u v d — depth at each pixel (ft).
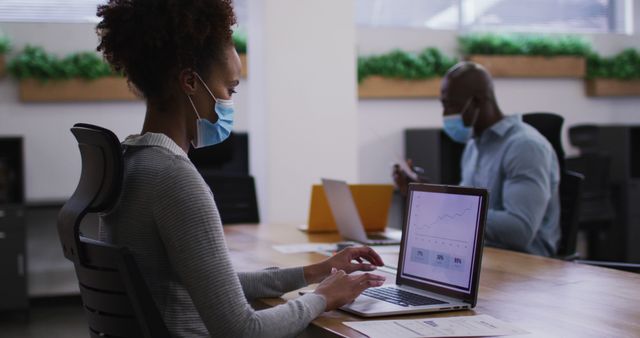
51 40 20.89
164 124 6.12
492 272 8.59
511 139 12.03
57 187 20.99
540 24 24.82
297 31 17.39
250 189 15.06
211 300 5.42
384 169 22.97
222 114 6.26
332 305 6.24
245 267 9.32
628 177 22.82
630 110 25.52
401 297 6.86
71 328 18.34
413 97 23.13
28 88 20.43
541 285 7.79
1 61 20.26
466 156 13.43
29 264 20.90
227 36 6.15
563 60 24.11
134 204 5.70
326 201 12.37
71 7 21.16
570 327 5.96
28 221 20.85
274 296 7.26
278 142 17.37
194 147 6.48
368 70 22.35
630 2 25.45
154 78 5.97
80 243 5.92
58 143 20.95
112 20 5.98
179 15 5.85
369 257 7.48
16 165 19.77
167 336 5.59
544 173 11.66
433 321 6.11
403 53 22.75
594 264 9.59
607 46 25.25
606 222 21.02
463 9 23.99
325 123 17.66
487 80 12.38
